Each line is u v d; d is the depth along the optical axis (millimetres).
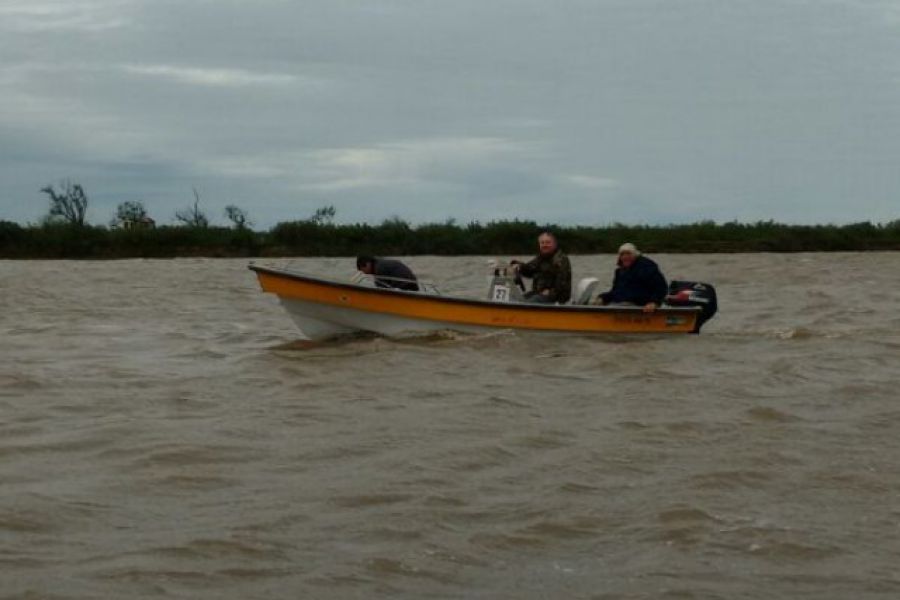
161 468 9875
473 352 16047
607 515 8641
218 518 8477
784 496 9141
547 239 17547
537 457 10289
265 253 62219
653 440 10891
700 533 8250
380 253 62750
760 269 44188
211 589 7168
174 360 16656
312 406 12508
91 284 35719
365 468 9875
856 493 9234
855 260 50969
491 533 8227
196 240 62344
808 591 7277
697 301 17828
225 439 10898
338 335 17375
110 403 12891
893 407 12547
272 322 23031
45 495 8977
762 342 17750
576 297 17781
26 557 7617
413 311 17000
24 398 13250
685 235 64938
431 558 7746
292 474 9703
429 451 10438
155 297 30203
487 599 7109
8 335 20500
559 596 7172
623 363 15414
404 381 14047
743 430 11312
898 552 7934
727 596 7184
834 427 11500
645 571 7570
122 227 64188
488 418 11898
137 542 7941
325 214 64562
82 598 6961
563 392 13414
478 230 64688
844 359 16156
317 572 7457
